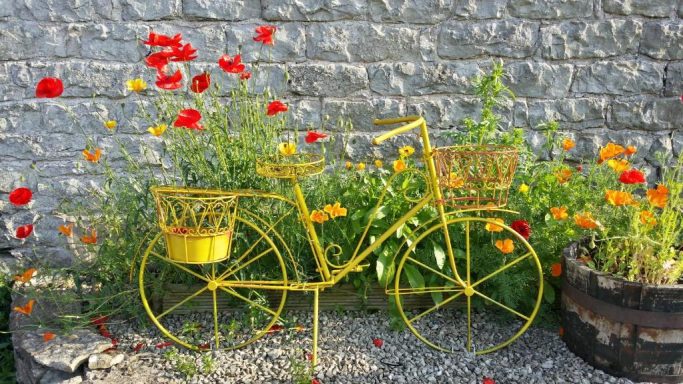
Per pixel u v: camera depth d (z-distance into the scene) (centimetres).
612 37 377
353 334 303
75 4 356
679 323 249
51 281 337
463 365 278
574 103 384
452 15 372
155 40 273
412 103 380
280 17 365
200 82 274
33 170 371
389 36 372
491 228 289
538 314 309
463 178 260
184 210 264
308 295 320
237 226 300
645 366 257
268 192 276
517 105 384
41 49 359
